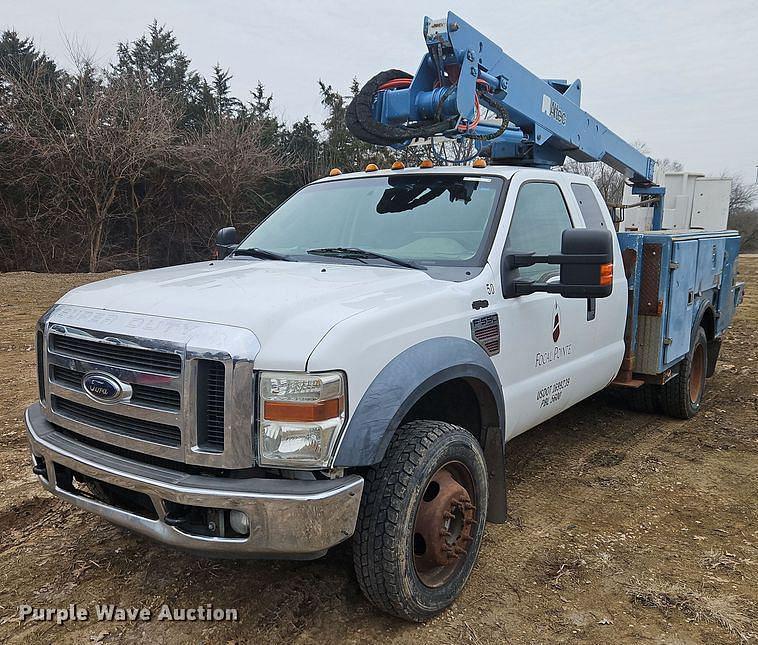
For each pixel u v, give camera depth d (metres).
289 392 2.47
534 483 4.59
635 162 7.01
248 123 33.72
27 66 29.86
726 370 8.05
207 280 3.13
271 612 3.04
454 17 4.14
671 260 5.03
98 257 28.34
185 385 2.49
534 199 4.10
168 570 3.37
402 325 2.87
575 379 4.30
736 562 3.53
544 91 5.05
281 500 2.44
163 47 46.38
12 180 26.20
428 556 2.97
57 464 2.96
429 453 2.86
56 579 3.28
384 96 4.66
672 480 4.65
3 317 10.80
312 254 3.85
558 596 3.21
